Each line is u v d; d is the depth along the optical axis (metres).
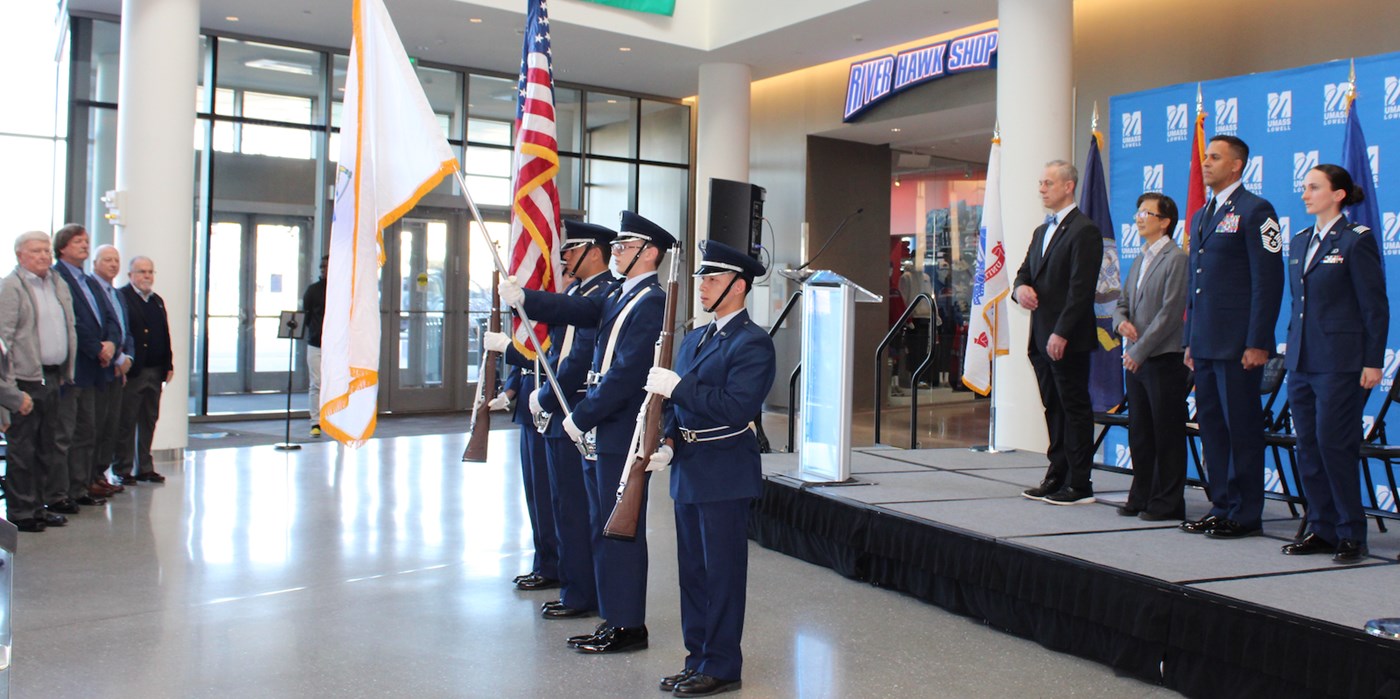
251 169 11.77
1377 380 4.30
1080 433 5.45
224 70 11.58
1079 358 5.40
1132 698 3.85
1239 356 4.70
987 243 6.71
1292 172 7.33
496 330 4.84
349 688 3.85
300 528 6.54
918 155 13.88
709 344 3.86
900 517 5.15
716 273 3.80
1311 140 7.23
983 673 4.10
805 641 4.48
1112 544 4.57
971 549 4.74
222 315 11.73
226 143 11.63
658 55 11.82
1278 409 7.25
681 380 3.62
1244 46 8.59
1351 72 6.07
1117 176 8.34
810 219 13.02
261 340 11.95
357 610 4.85
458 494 7.74
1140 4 9.35
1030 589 4.43
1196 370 4.91
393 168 3.87
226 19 10.98
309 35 11.62
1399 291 6.76
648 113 14.16
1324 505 4.48
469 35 11.30
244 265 11.81
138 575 5.39
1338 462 4.36
